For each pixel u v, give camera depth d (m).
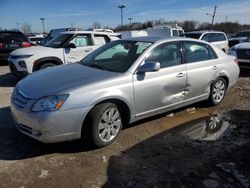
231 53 10.47
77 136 3.85
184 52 5.23
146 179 3.37
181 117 5.51
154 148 4.17
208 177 3.42
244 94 7.25
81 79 4.06
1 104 6.20
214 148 4.20
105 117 4.05
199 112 5.84
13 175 3.40
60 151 4.00
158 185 3.26
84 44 9.20
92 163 3.70
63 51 8.70
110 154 3.96
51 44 9.23
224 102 6.52
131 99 4.32
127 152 4.03
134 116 4.48
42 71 4.73
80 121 3.79
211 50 5.87
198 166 3.67
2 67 12.36
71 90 3.76
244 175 3.46
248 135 4.71
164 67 4.82
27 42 12.65
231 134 4.75
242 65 10.17
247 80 9.09
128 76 4.29
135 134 4.64
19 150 4.01
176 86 4.99
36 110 3.64
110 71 4.40
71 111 3.71
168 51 4.97
